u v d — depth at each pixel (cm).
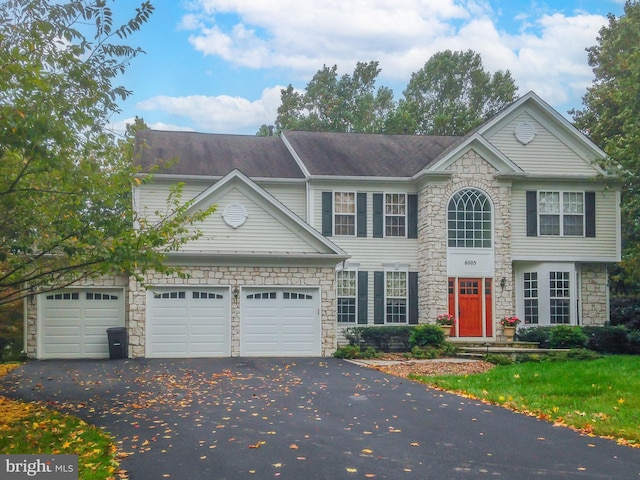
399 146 2988
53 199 1207
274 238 2255
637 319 2747
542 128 2733
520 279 2720
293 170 2742
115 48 1159
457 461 926
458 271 2562
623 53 3123
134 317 2156
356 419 1212
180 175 2533
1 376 1773
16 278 1394
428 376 1736
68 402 1400
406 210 2698
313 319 2255
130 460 941
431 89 5903
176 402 1388
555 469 888
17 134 984
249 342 2214
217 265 2209
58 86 1127
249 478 846
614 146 2678
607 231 2722
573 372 1652
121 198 1310
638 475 861
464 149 2592
